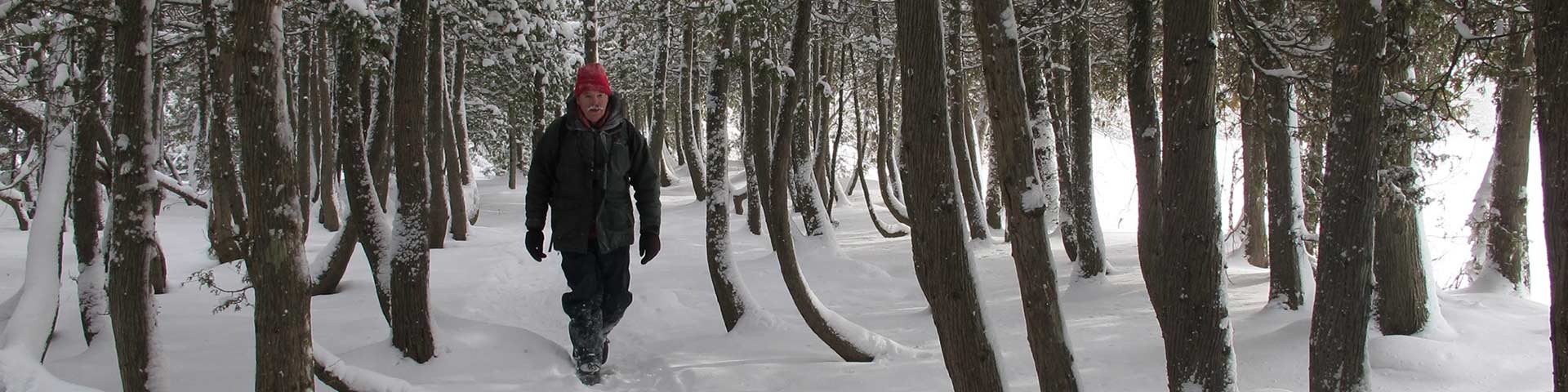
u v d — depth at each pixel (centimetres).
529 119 2356
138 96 328
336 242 726
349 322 584
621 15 2139
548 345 479
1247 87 698
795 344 526
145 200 323
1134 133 389
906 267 1016
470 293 737
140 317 320
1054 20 736
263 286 257
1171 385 302
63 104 523
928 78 265
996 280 873
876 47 1439
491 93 2303
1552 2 213
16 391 347
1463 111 689
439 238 1083
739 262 976
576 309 445
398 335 453
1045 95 841
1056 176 871
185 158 2122
